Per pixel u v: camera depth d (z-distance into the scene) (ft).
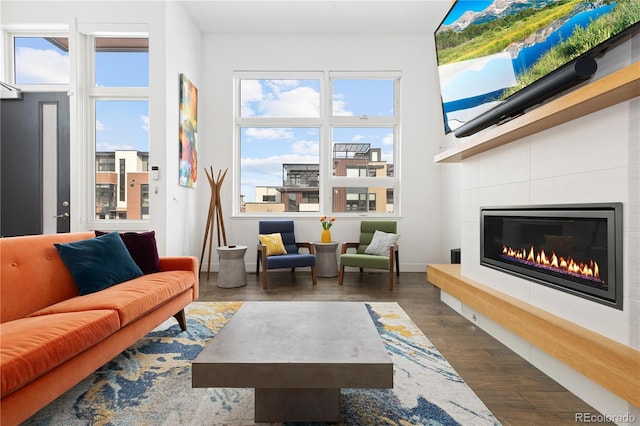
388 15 13.67
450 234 14.05
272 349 4.30
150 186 11.44
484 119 7.61
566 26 5.60
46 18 11.41
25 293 5.64
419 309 9.48
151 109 11.45
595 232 5.05
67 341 4.19
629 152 4.43
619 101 4.48
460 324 8.25
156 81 11.44
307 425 4.43
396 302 10.18
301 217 15.34
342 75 15.25
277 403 4.49
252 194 15.94
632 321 4.34
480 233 8.28
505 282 7.21
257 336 4.75
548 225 6.10
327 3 12.89
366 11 13.39
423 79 15.07
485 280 8.05
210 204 14.02
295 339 4.64
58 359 4.02
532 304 6.32
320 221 15.31
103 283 6.60
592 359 4.52
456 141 13.26
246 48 15.11
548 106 5.16
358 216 15.39
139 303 5.74
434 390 5.26
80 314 4.88
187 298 7.91
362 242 14.48
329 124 15.52
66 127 11.64
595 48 5.05
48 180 11.62
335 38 15.14
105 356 5.02
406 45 15.10
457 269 10.11
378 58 15.12
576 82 5.36
